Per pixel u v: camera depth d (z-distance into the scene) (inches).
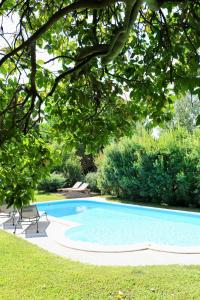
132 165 695.7
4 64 174.4
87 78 176.2
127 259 295.6
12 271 258.7
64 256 308.0
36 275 249.6
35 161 160.9
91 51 127.3
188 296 206.4
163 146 635.5
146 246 331.0
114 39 111.7
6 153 151.6
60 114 176.6
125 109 183.8
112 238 465.1
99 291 219.6
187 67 145.0
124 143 704.4
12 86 165.9
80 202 759.7
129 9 102.5
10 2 180.1
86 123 181.3
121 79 173.3
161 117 171.9
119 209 683.4
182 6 124.6
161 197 660.7
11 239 362.6
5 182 142.4
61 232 401.4
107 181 764.0
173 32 150.5
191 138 623.2
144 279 236.1
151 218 614.5
